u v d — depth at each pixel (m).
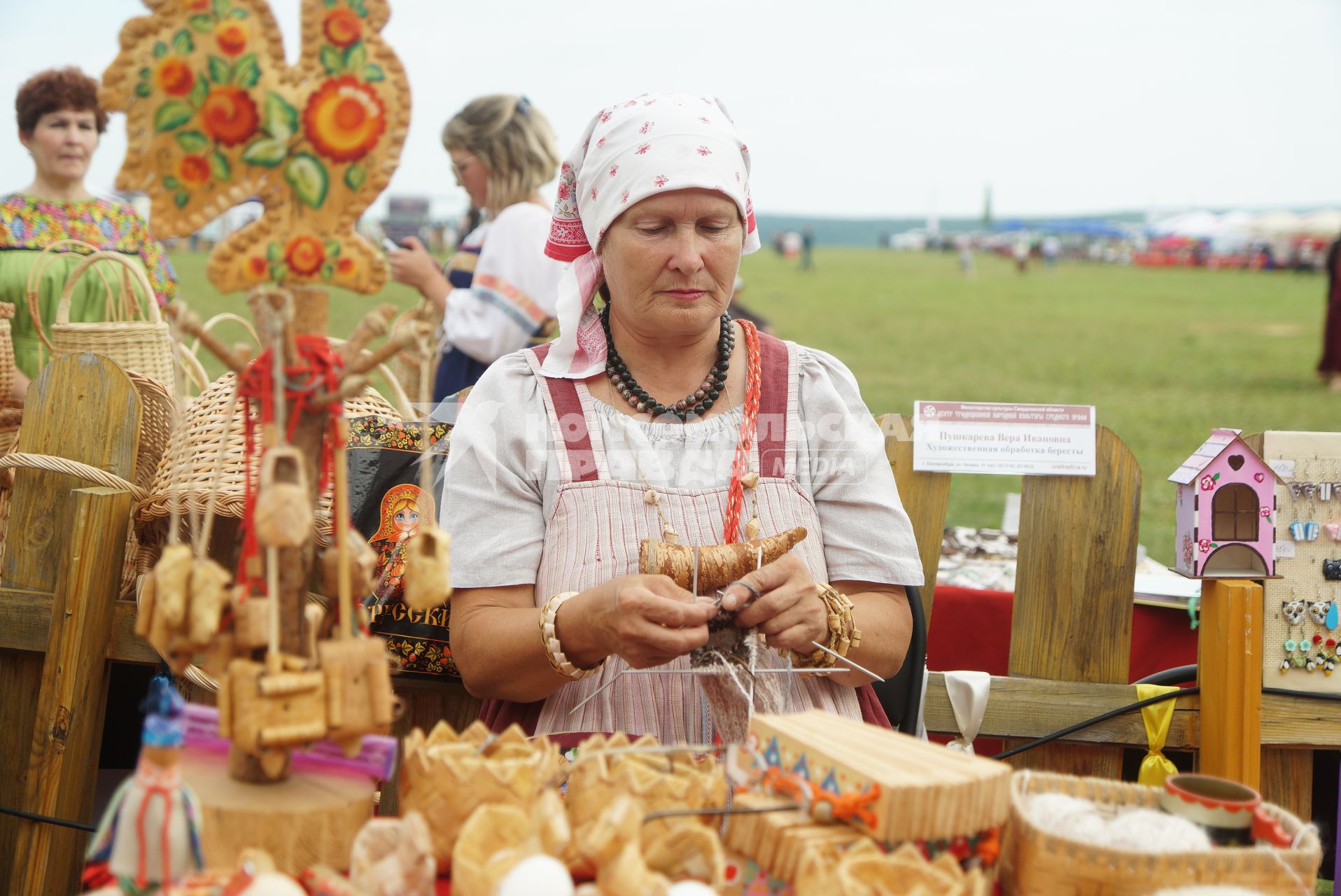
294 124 1.08
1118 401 11.98
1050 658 2.09
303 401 1.08
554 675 1.58
